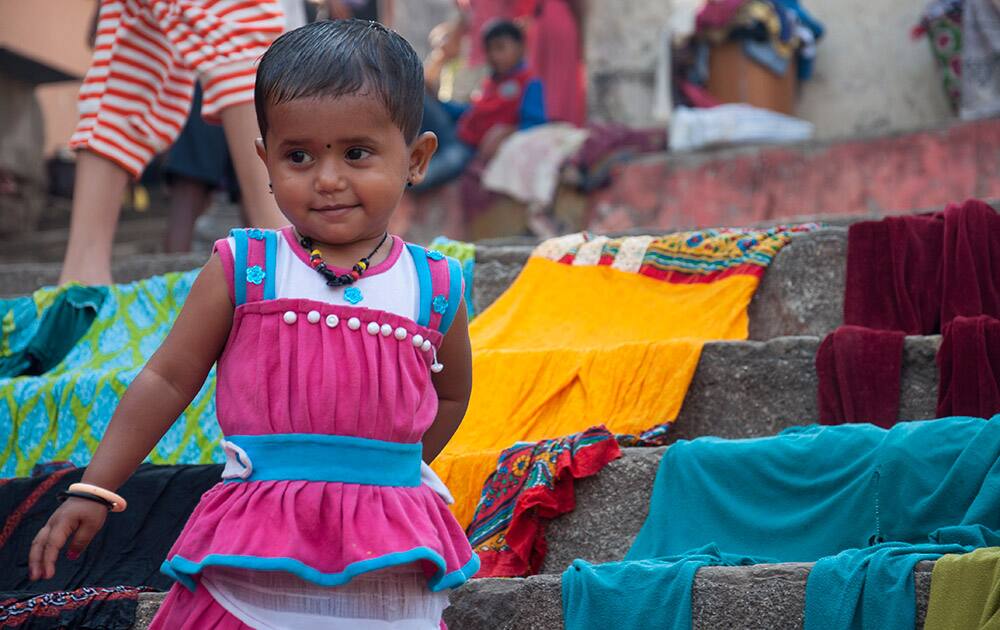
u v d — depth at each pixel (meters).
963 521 3.25
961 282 4.32
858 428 3.58
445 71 10.91
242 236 2.50
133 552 3.86
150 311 5.17
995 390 3.84
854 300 4.45
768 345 4.16
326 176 2.41
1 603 3.30
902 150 8.31
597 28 10.09
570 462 3.73
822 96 9.35
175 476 4.01
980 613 2.74
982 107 8.37
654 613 3.06
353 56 2.42
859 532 3.44
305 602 2.33
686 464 3.71
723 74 9.05
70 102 12.05
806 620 2.92
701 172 8.83
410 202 9.62
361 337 2.43
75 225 5.30
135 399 2.45
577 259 5.04
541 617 3.19
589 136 9.16
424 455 2.73
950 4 8.55
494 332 4.84
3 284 6.51
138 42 5.25
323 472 2.37
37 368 5.16
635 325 4.77
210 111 4.86
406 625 2.39
